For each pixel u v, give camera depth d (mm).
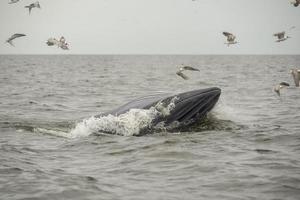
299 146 36875
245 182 27516
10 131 44500
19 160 32969
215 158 32906
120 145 37500
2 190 26141
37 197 25125
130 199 24922
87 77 143750
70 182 27609
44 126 47219
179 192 26047
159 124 41719
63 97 81500
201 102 41969
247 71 181875
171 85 109938
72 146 37969
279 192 25812
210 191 26156
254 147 36406
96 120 44062
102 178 28594
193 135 40219
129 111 43000
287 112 58969
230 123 45188
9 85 108938
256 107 64750
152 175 29219
